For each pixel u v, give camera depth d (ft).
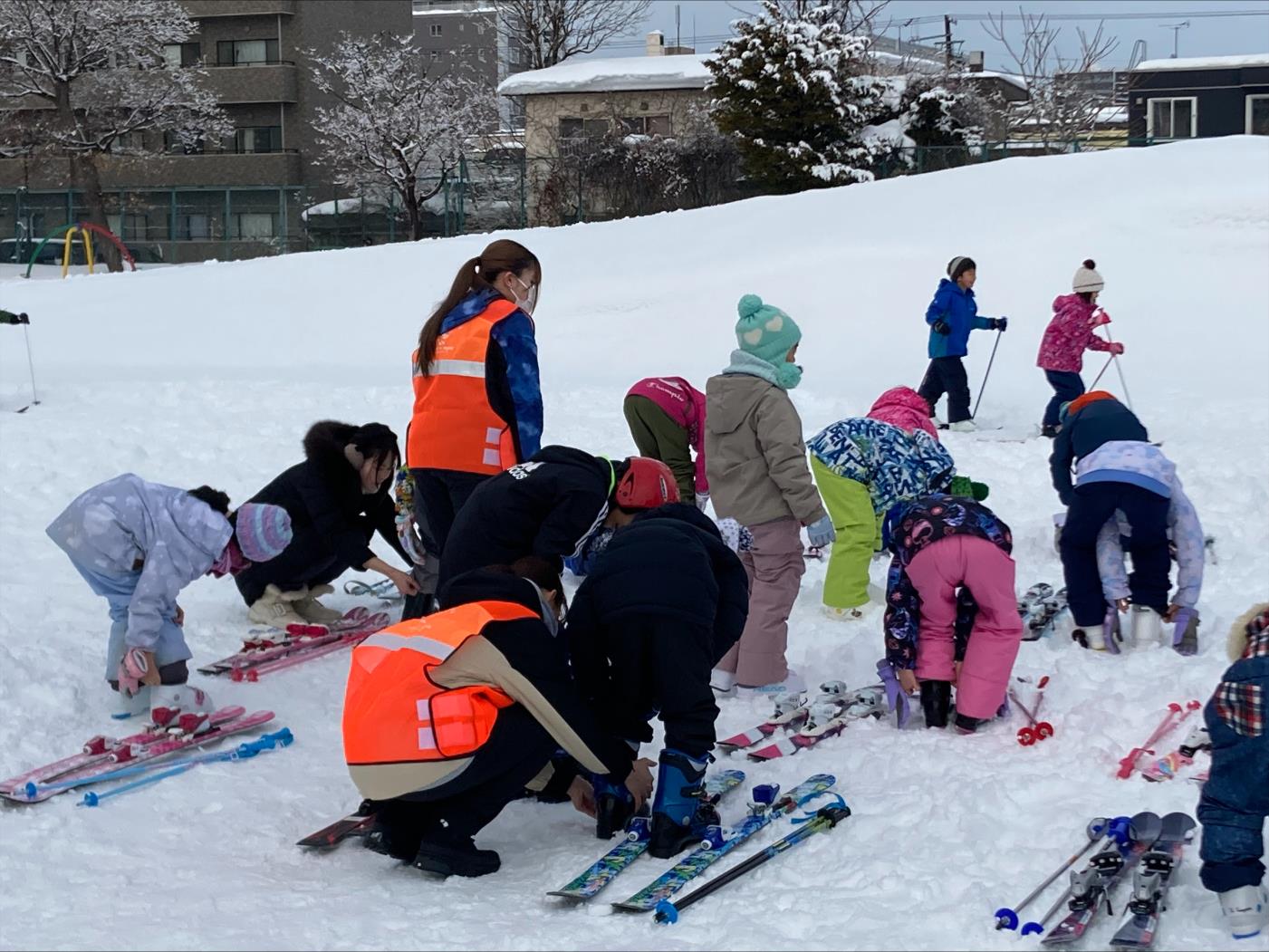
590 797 14.33
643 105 136.05
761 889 12.25
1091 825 12.58
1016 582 23.48
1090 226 55.93
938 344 37.50
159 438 33.86
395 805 13.43
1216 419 35.42
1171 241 53.21
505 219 119.24
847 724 16.74
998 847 12.69
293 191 138.31
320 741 17.01
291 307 64.28
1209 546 24.29
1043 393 43.57
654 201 114.52
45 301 68.95
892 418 22.04
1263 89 138.51
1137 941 10.62
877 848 12.88
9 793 14.62
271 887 12.64
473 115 138.31
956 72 133.69
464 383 17.57
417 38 209.36
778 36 105.91
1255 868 10.80
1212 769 10.96
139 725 17.28
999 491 29.86
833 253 59.16
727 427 18.31
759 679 18.37
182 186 154.10
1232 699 10.73
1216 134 140.97
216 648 20.47
